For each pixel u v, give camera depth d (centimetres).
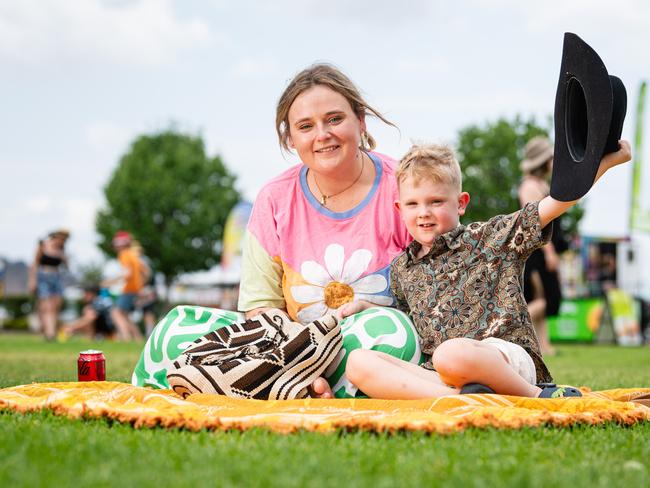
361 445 223
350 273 382
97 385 331
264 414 272
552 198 321
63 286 1551
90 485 178
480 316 336
